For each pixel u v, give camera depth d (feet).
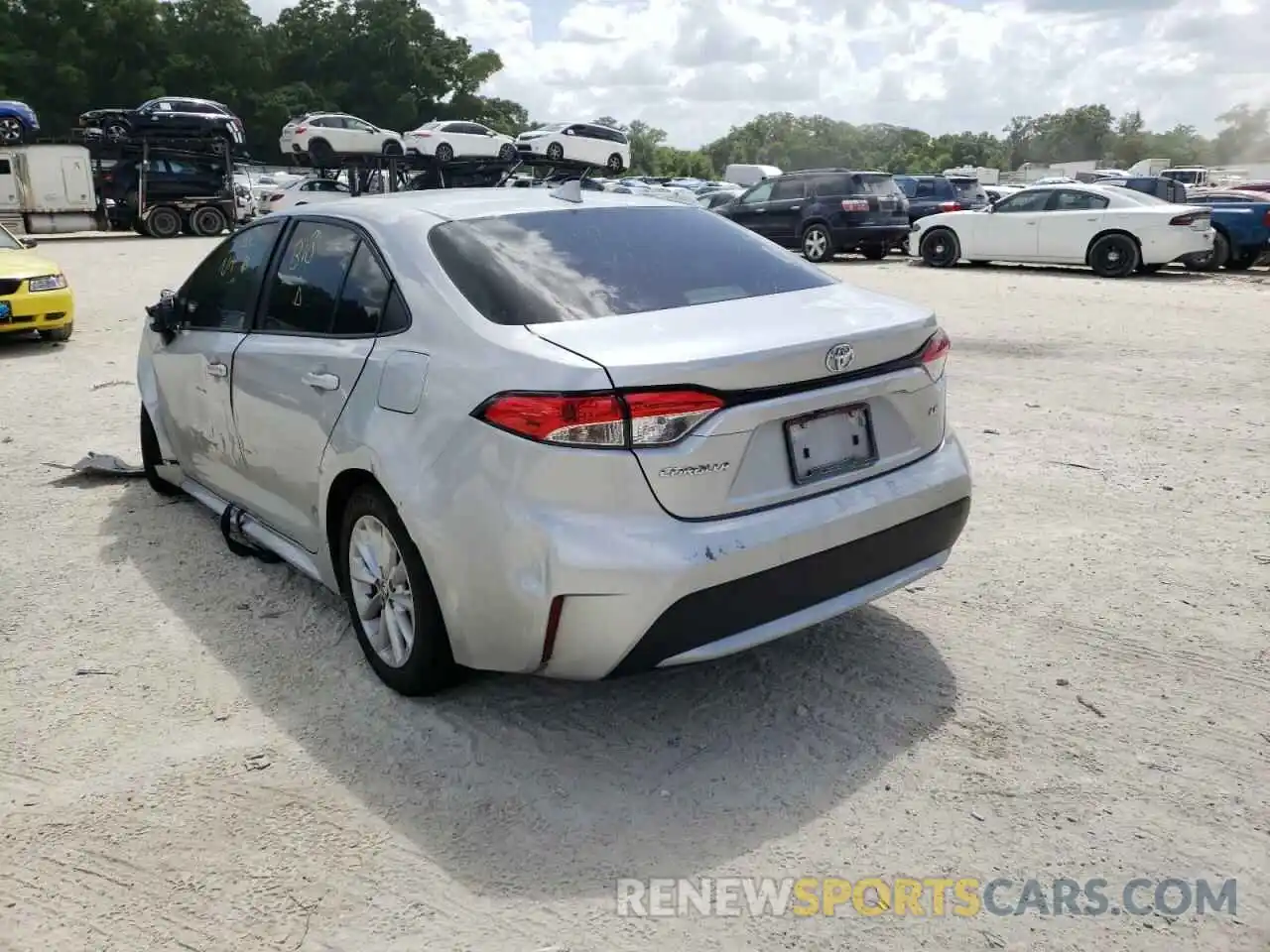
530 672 9.84
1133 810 9.25
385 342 11.05
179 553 15.85
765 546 9.45
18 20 253.44
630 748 10.44
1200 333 34.40
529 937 7.93
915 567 11.19
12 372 30.76
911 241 63.67
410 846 9.01
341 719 11.09
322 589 14.47
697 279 11.41
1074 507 17.25
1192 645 12.31
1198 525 16.31
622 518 9.10
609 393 8.97
